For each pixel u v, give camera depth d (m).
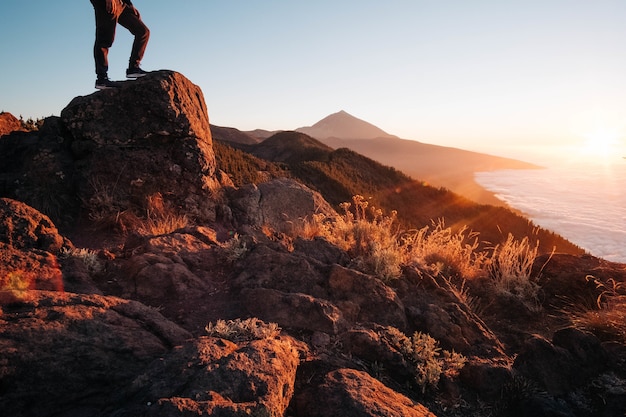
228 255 5.62
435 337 4.49
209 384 2.78
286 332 4.09
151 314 3.85
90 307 3.58
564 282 5.96
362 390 3.15
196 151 9.33
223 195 9.93
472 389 3.82
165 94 8.98
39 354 2.96
